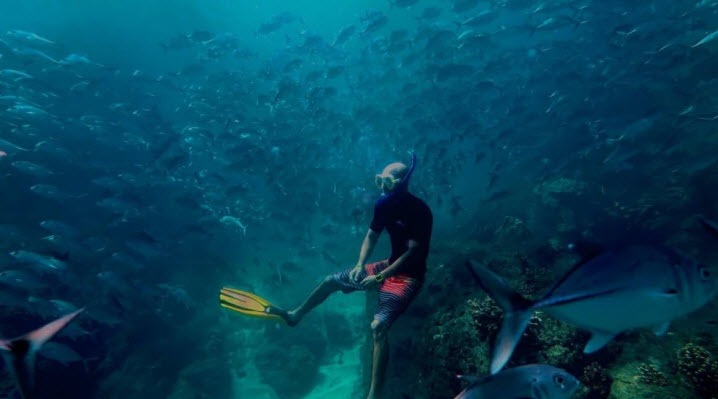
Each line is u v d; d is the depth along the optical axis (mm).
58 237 8320
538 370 1820
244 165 11367
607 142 9484
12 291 7379
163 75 15773
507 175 12867
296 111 14688
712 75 10672
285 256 11969
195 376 7492
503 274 5156
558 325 3771
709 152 8094
